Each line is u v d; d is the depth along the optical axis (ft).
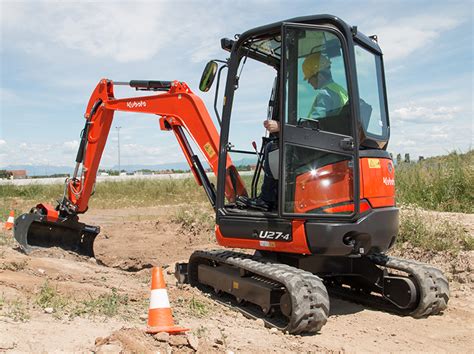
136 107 24.72
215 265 21.70
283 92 17.54
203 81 20.31
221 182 19.70
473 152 40.50
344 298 21.83
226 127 19.63
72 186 27.73
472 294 21.86
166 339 12.33
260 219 18.29
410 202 36.86
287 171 17.51
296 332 15.97
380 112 20.02
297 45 17.72
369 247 17.40
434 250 26.14
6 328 12.30
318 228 16.98
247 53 19.77
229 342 13.84
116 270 26.35
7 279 18.71
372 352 14.84
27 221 27.02
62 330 12.78
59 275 21.84
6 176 146.61
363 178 17.38
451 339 16.43
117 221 47.42
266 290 17.15
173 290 20.22
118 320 14.55
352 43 17.34
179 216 41.11
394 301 19.15
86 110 27.20
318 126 17.52
